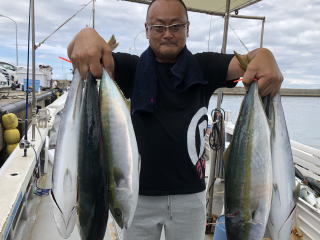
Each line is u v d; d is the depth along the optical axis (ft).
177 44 6.32
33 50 14.02
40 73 71.72
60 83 90.53
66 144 5.01
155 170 6.54
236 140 5.60
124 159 5.06
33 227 11.07
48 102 55.57
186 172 6.59
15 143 24.95
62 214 4.88
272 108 5.52
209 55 6.93
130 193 5.05
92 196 5.01
